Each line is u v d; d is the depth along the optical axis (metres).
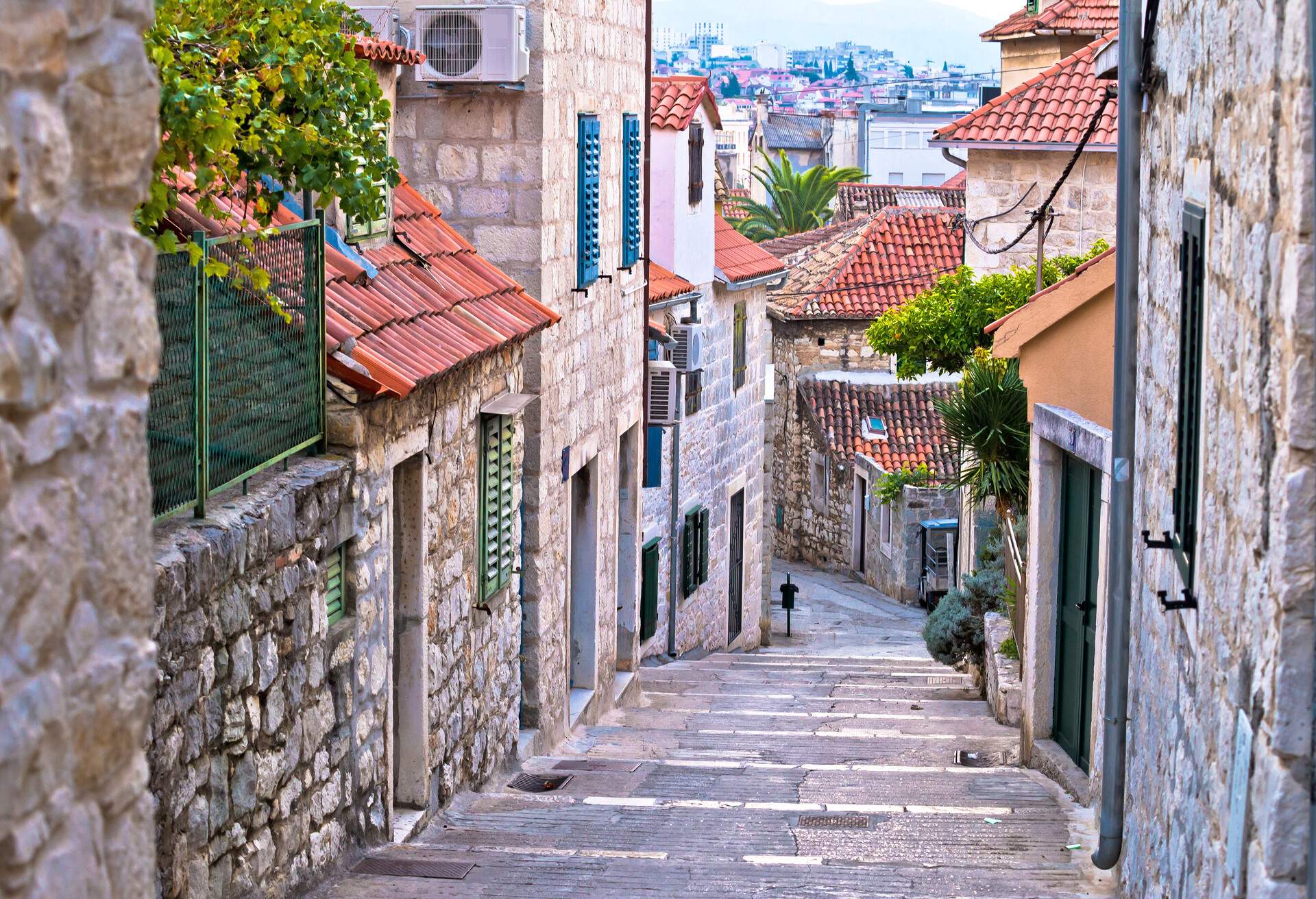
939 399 14.52
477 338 9.46
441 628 9.20
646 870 7.81
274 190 8.05
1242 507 4.44
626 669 16.17
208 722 5.82
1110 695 7.42
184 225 6.57
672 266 20.47
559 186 12.23
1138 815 6.96
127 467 2.69
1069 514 10.83
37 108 2.38
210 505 6.24
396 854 7.88
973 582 16.20
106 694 2.61
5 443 2.31
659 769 11.38
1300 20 3.74
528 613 11.90
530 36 11.59
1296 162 3.73
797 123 85.00
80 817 2.55
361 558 7.68
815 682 17.91
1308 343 3.74
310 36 6.51
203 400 5.95
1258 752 4.10
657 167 20.30
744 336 24.94
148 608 2.78
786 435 34.38
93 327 2.56
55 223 2.45
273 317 6.68
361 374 7.44
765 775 11.16
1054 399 10.68
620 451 15.80
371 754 7.96
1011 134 21.38
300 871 6.91
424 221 11.04
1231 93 4.85
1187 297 5.85
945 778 10.95
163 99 5.43
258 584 6.33
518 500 11.07
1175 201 6.43
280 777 6.62
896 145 79.12
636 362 15.97
